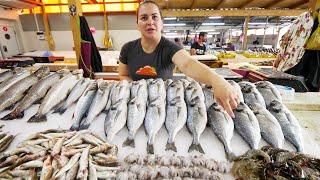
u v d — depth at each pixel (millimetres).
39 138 1179
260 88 1706
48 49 8922
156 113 1372
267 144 1234
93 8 8195
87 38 3506
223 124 1294
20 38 8539
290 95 1777
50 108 1542
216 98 1127
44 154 1069
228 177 1000
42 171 954
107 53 6387
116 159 1068
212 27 12203
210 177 977
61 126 1376
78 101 1529
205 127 1354
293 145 1220
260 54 5750
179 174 1001
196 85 1684
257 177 931
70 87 1759
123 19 8453
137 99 1498
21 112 1505
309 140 1272
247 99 1579
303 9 4711
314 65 2688
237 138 1288
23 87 1732
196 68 1386
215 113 1385
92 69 3701
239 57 5480
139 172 995
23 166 999
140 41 2139
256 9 4730
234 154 1130
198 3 4305
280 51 2975
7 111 1574
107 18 8414
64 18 8438
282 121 1332
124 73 2354
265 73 2398
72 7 3213
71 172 966
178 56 1779
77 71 1989
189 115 1390
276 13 4730
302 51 2672
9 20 8023
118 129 1298
